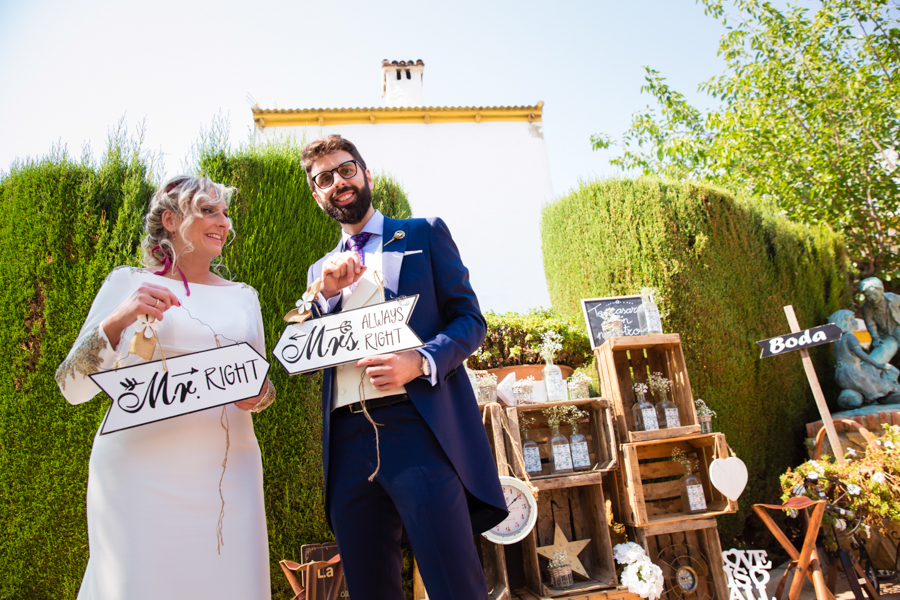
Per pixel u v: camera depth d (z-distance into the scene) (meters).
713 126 7.54
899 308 4.68
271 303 2.76
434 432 1.30
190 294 1.56
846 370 4.37
